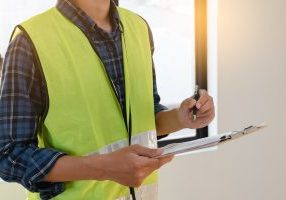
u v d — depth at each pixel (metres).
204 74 2.17
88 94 0.98
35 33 0.94
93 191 1.02
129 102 1.07
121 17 1.14
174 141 2.08
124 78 1.07
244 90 2.13
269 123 2.21
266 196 2.29
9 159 0.90
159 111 1.27
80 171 0.90
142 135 1.11
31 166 0.89
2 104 0.90
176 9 2.07
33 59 0.92
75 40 0.99
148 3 1.99
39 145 1.01
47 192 0.97
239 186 2.20
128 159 0.87
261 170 2.24
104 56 1.03
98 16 1.05
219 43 2.04
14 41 0.92
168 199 2.02
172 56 2.10
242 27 2.07
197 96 1.19
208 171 2.10
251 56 2.12
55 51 0.95
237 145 2.15
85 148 0.98
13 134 0.90
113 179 0.90
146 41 1.20
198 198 2.10
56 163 0.90
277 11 2.13
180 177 2.03
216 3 2.03
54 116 0.95
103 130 1.01
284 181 2.31
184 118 1.18
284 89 2.22
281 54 2.18
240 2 2.05
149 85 1.16
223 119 2.10
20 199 1.61
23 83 0.90
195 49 2.15
